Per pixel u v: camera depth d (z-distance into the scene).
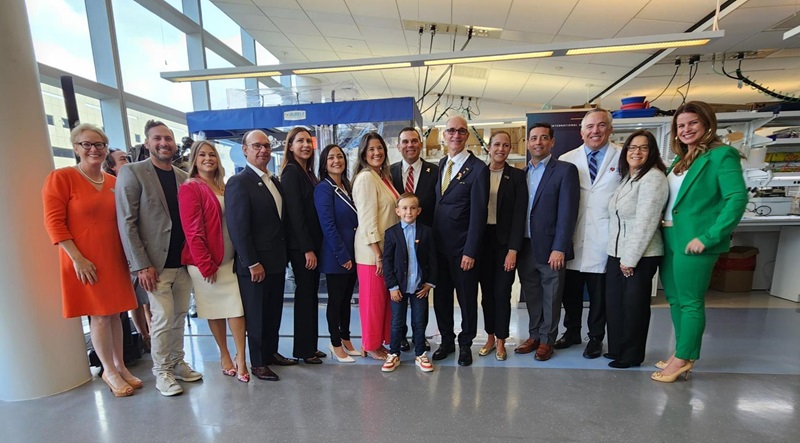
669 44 3.31
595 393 2.07
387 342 2.59
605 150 2.43
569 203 2.30
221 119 3.92
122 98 4.16
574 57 5.89
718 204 2.01
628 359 2.34
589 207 2.45
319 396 2.10
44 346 2.18
